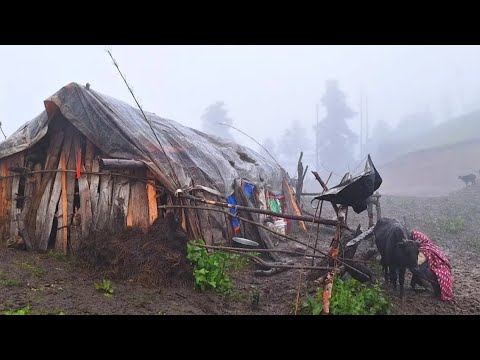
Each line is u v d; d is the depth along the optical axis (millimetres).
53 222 10312
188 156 11477
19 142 10570
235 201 12531
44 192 10430
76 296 7328
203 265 8672
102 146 10078
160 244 8891
